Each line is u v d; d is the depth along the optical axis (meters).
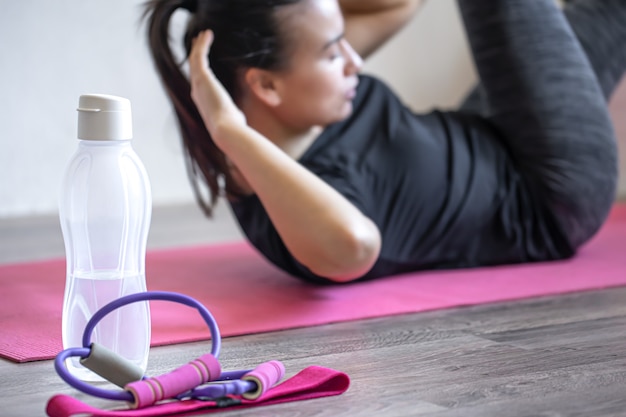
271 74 1.93
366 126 2.12
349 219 1.75
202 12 1.94
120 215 1.25
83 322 1.25
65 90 3.64
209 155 1.98
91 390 1.11
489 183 2.19
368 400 1.23
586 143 2.21
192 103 1.96
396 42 4.32
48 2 3.57
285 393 1.21
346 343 1.55
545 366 1.39
